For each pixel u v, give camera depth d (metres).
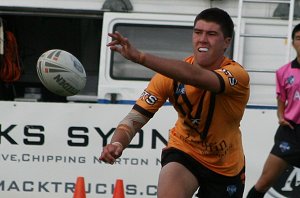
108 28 32.28
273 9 32.16
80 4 32.81
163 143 27.31
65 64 19.81
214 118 16.38
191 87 16.16
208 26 15.97
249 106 31.53
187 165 16.89
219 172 17.03
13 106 27.38
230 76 15.63
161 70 14.70
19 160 27.42
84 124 27.45
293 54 31.80
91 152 27.41
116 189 24.91
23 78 38.12
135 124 16.91
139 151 27.25
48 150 27.41
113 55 32.03
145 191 27.34
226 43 16.33
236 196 17.50
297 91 25.30
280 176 27.17
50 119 27.42
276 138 25.69
